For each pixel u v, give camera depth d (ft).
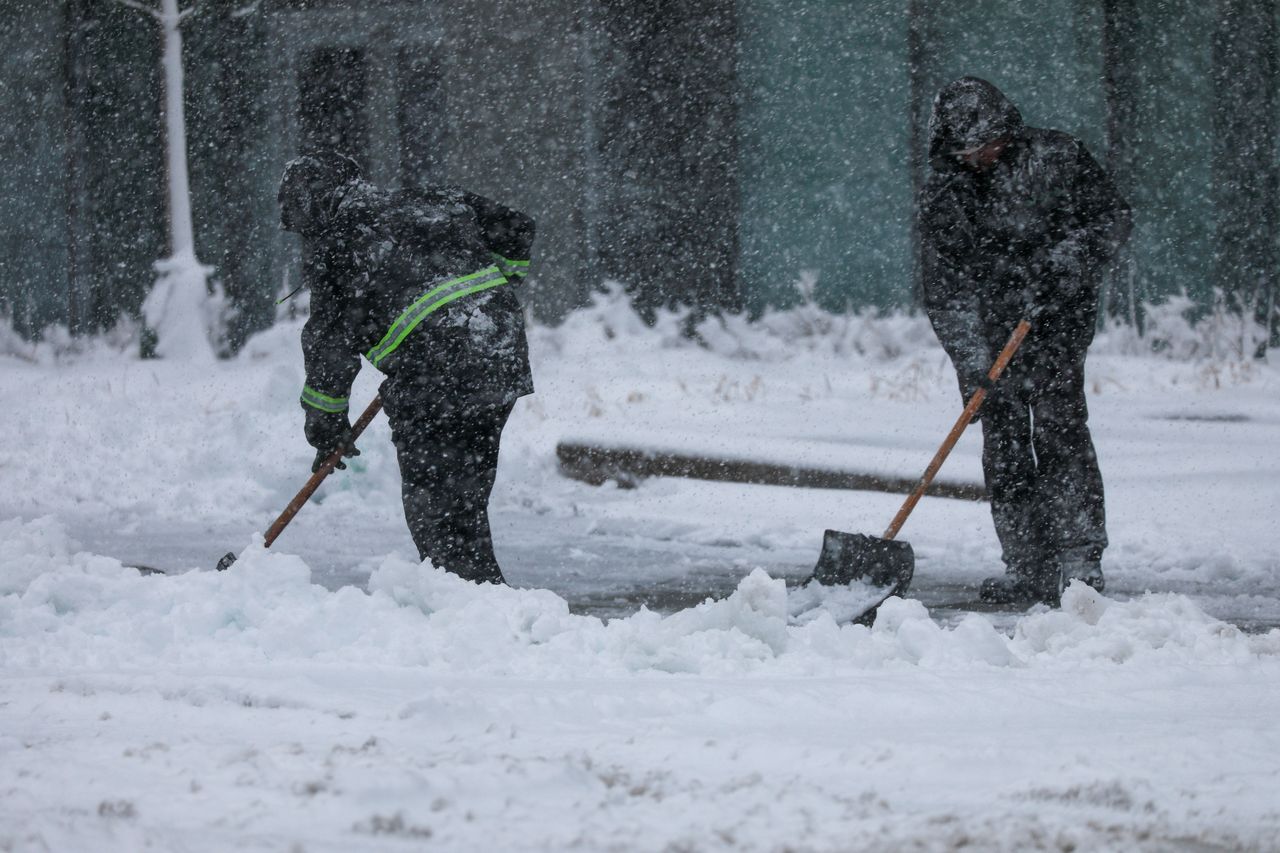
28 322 192.44
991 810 29.40
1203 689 41.88
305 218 62.64
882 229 173.58
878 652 47.01
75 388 143.84
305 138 182.50
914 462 103.45
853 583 60.13
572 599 73.26
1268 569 78.64
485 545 63.93
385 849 26.78
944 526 94.17
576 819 28.35
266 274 184.34
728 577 80.38
